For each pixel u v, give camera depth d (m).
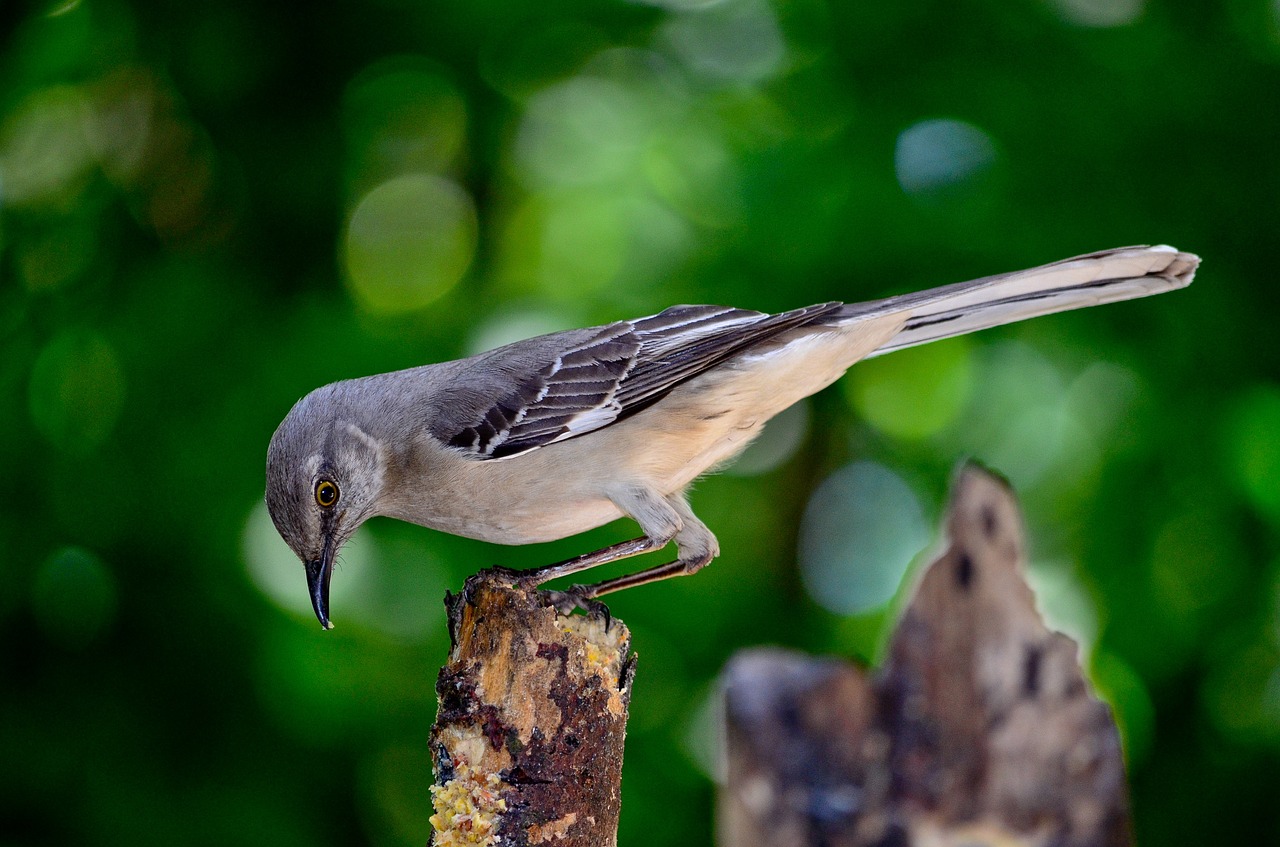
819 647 12.70
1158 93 11.60
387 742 10.62
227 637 10.35
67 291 11.29
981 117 11.70
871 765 6.48
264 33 11.86
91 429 10.83
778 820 6.42
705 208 12.54
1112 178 11.52
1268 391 11.32
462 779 5.82
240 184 11.79
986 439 13.35
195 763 10.52
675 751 11.97
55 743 10.34
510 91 12.73
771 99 12.61
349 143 12.02
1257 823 11.09
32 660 10.70
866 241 11.49
